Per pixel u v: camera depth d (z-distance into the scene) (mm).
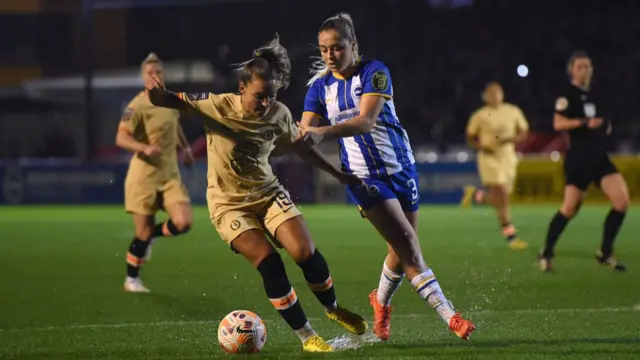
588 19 106938
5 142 107688
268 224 18312
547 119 99750
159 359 18078
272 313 25281
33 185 81062
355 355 18031
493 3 108875
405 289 29156
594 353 18094
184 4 123188
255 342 18391
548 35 105812
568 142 33969
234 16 122375
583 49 104500
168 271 35062
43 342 20344
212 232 52312
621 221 34000
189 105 17812
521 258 38688
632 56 103000
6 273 35000
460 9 110375
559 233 33938
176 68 102625
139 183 29656
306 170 79750
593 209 69938
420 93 102312
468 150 96062
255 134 17750
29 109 109500
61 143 99562
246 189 18219
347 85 19125
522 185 76812
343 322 18969
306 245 18062
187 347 19484
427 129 99375
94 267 36906
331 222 59062
